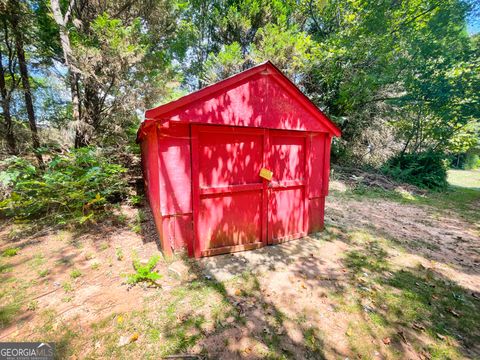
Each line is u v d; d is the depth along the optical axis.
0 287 2.56
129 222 4.56
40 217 4.69
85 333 1.94
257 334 1.98
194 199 3.02
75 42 5.40
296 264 3.18
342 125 10.81
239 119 3.11
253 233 3.58
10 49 5.77
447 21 9.40
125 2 6.16
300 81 10.09
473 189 10.52
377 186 8.82
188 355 1.76
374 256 3.51
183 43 10.42
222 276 2.81
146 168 5.39
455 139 10.20
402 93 9.81
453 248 3.93
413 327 2.14
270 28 8.45
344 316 2.24
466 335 2.07
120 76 5.57
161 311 2.20
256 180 3.49
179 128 2.82
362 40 8.79
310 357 1.79
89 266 3.02
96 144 6.23
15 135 5.90
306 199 4.02
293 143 3.78
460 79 8.26
